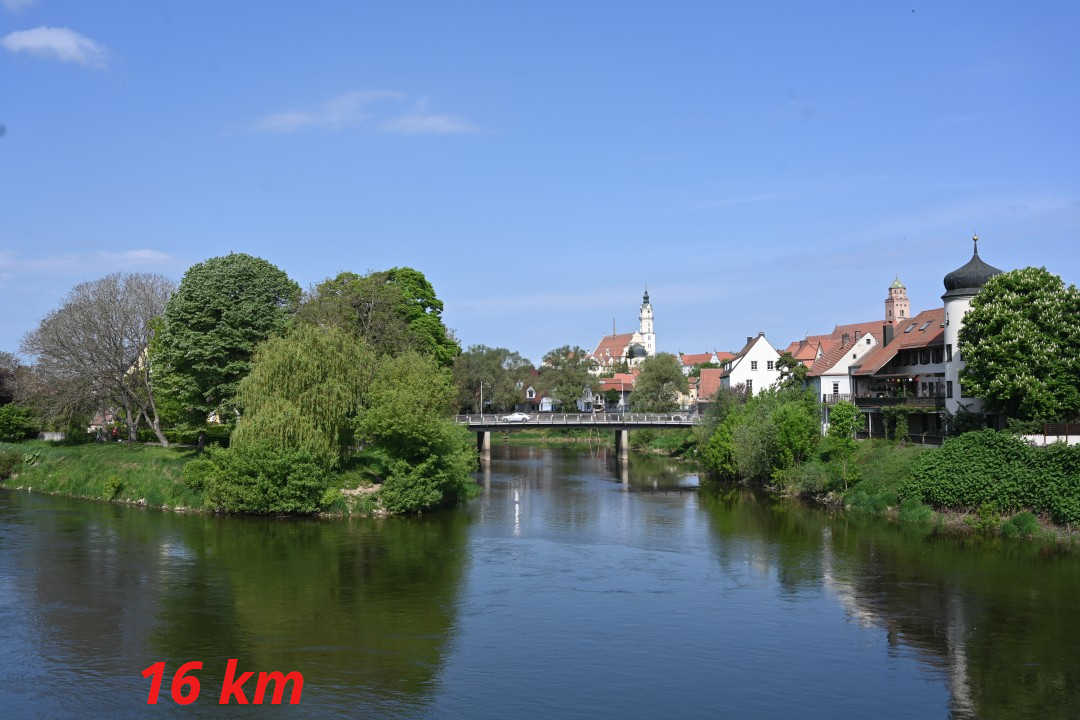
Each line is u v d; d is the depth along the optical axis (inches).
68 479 2709.2
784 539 1930.4
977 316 2235.5
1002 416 2300.7
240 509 2219.5
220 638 1220.5
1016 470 1941.4
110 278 3102.9
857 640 1210.0
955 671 1088.8
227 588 1485.0
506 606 1385.3
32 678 1071.0
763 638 1222.3
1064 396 2117.4
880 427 2994.6
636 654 1159.6
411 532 2030.0
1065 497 1829.5
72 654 1154.0
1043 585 1469.0
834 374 3496.6
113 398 3203.7
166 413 3080.7
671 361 5275.6
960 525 1963.6
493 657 1146.7
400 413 2263.8
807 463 2672.2
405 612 1348.4
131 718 956.6
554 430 6456.7
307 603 1393.9
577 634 1243.8
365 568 1641.2
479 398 6008.9
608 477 3405.5
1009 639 1202.0
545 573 1609.3
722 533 2023.9
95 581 1524.4
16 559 1696.6
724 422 3253.0
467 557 1749.5
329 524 2133.4
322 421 2272.4
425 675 1081.4
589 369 7283.5
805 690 1034.7
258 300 2605.8
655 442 4901.6
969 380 2250.2
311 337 2329.0
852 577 1552.7
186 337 2534.5
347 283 3004.4
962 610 1337.4
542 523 2185.0
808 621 1299.2
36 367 3075.8
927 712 968.3
